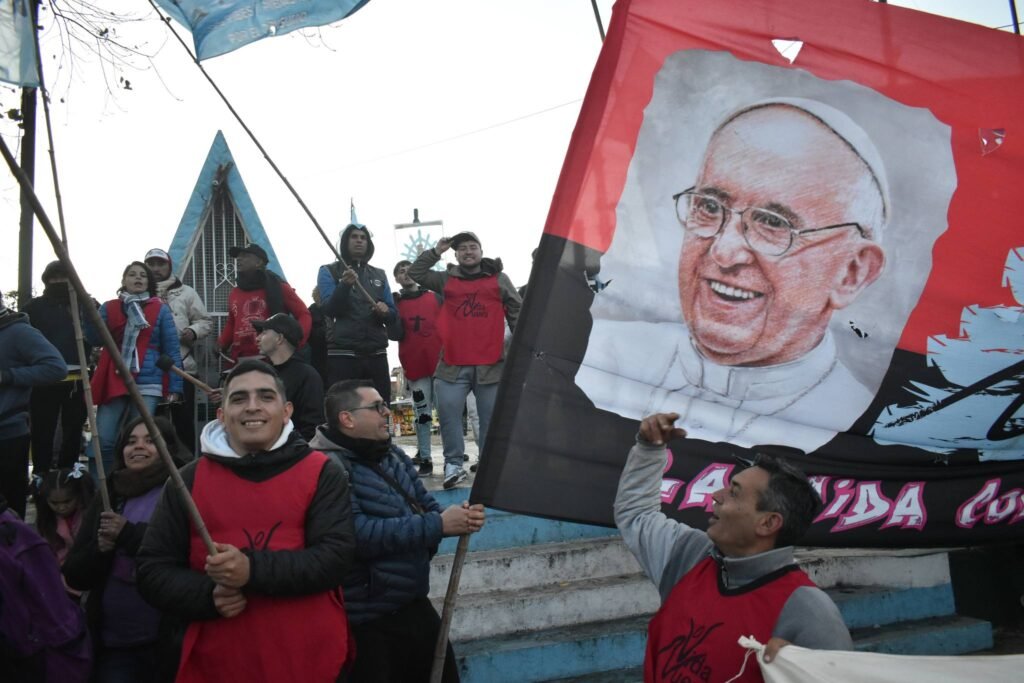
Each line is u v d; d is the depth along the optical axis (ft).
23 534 11.84
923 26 12.02
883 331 11.80
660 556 9.48
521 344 11.05
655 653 8.65
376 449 11.90
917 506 11.83
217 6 12.45
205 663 9.79
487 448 10.84
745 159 11.66
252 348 22.81
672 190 11.50
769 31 11.78
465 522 11.15
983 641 16.96
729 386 11.51
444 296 21.79
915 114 11.91
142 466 12.62
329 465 10.53
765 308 11.60
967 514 11.90
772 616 7.97
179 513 10.04
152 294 20.61
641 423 10.18
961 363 11.89
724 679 7.92
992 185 11.94
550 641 15.33
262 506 10.01
